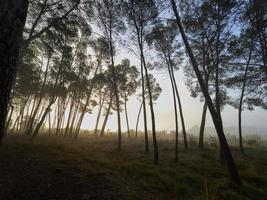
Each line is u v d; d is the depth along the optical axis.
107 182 7.99
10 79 2.18
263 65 12.03
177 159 12.92
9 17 2.12
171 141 23.97
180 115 19.20
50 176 7.89
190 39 14.95
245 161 13.88
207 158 14.25
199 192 8.48
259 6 11.24
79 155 11.99
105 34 16.73
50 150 12.29
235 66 13.99
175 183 8.84
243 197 8.24
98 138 26.86
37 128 19.11
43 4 10.77
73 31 12.14
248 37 13.08
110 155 13.40
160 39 15.64
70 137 26.97
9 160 9.21
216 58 13.55
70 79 24.94
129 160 12.36
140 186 8.36
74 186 7.23
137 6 13.98
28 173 7.91
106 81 26.16
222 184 9.20
